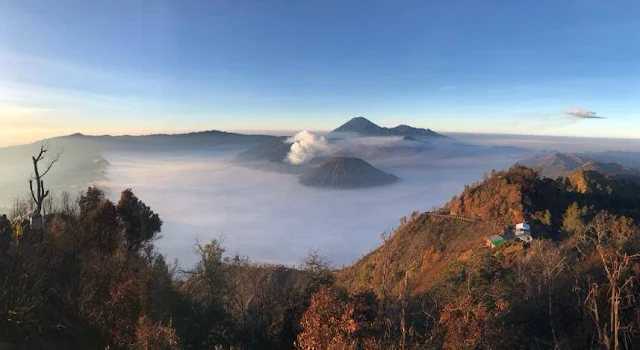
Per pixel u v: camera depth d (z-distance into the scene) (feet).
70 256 133.59
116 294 113.50
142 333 98.27
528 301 126.11
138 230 177.17
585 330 112.47
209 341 129.39
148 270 133.69
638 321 105.40
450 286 153.89
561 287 130.52
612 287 105.50
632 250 132.05
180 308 136.87
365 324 90.74
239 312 156.97
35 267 104.01
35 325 94.68
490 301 123.85
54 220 151.64
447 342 90.22
